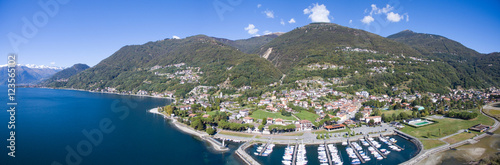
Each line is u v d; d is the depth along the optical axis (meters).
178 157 144.62
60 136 179.62
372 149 150.62
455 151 146.00
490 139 161.88
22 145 159.00
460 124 197.62
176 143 168.62
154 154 148.75
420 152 143.75
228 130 194.75
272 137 175.62
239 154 146.88
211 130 183.50
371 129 194.88
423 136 173.25
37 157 140.12
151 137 181.75
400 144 164.25
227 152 152.25
